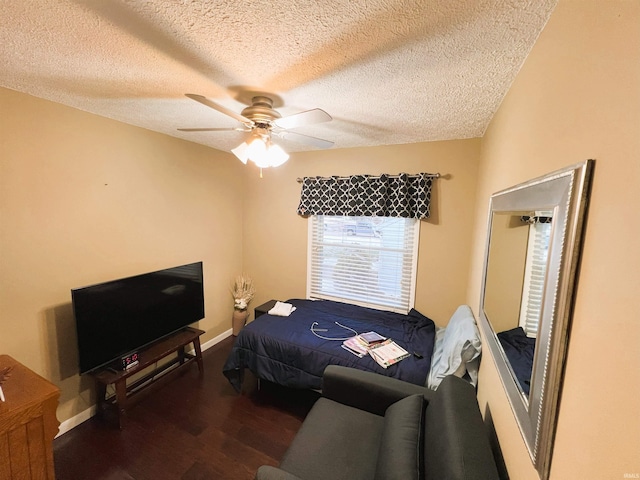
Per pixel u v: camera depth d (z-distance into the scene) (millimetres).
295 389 2682
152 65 1465
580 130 727
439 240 2959
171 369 3010
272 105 1951
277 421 2334
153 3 1012
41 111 1950
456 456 1069
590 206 651
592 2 691
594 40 675
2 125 1787
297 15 1066
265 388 2758
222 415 2393
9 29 1173
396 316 3053
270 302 3602
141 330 2455
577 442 636
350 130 2551
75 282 2213
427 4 994
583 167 665
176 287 2771
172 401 2557
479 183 2588
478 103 1849
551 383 748
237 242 3922
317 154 3459
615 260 541
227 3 1008
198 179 3244
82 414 2289
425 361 2197
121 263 2521
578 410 642
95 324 2119
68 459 1956
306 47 1283
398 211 2994
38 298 2018
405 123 2314
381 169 3139
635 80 508
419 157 2963
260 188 3855
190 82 1654
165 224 2900
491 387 1511
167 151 2865
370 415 1842
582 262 668
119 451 2023
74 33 1201
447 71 1456
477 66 1395
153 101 1972
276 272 3883
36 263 1994
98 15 1083
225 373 2637
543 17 1016
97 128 2277
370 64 1414
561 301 721
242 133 2758
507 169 1532
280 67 1462
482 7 997
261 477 1247
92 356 2111
